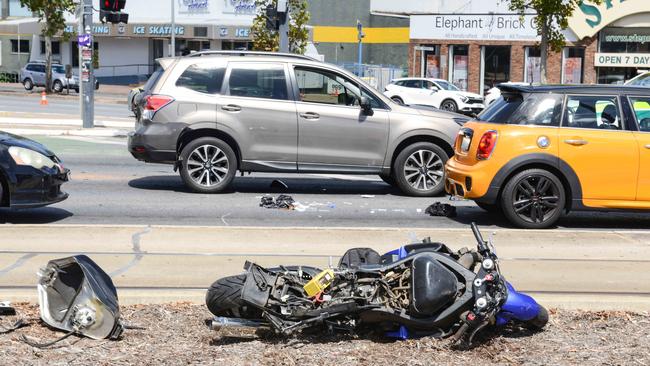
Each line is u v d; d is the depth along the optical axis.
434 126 26.67
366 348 11.68
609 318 13.41
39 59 123.88
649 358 11.33
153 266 16.78
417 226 22.22
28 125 49.78
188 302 13.85
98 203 24.73
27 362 10.77
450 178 22.67
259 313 12.24
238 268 16.73
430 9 104.31
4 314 12.80
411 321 11.82
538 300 14.06
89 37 48.41
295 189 28.33
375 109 26.69
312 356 11.29
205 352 11.40
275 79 26.44
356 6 123.25
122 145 41.22
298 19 63.94
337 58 123.56
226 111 26.09
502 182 21.45
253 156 26.28
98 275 12.21
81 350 11.32
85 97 48.59
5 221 21.91
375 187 29.27
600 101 21.73
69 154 36.59
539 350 11.68
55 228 20.05
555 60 85.38
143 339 11.92
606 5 82.12
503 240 19.80
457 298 11.78
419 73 92.25
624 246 19.48
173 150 26.06
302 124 26.27
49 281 12.16
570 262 17.72
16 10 133.88
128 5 114.88
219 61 26.44
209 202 25.20
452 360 11.23
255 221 22.52
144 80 117.50
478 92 89.06
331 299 11.84
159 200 25.39
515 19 86.50
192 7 112.44
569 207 21.61
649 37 81.38
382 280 11.98
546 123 21.56
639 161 21.42
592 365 11.06
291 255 17.92
